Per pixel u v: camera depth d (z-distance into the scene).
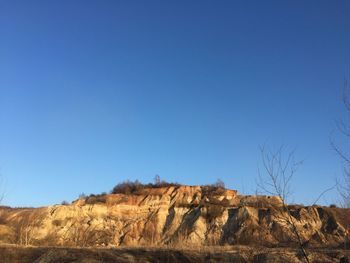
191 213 73.50
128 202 79.44
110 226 72.44
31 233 43.53
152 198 80.62
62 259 24.27
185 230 67.81
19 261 24.53
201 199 79.31
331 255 29.44
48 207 75.19
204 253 28.19
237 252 28.89
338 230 57.69
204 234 66.19
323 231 58.56
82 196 82.94
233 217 66.94
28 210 74.81
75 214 74.06
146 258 26.17
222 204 75.62
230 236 61.06
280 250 28.83
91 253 25.55
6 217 71.38
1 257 24.39
